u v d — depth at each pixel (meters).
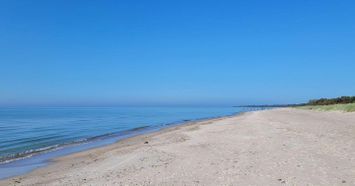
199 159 13.30
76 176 12.12
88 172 12.75
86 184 10.37
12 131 37.66
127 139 26.75
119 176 11.20
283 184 8.94
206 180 9.73
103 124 50.78
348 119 32.69
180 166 12.06
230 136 21.39
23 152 20.98
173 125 45.16
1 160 17.92
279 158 12.43
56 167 15.23
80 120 62.91
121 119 67.56
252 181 9.35
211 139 20.39
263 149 14.82
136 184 9.76
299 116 42.41
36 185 11.30
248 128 26.55
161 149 16.86
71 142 26.41
